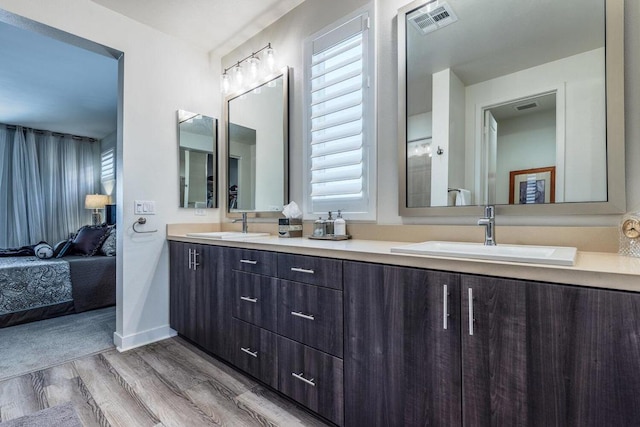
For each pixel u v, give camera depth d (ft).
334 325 4.71
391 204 6.10
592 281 2.84
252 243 6.02
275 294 5.59
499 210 4.91
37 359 7.22
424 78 5.68
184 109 9.01
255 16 7.99
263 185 8.54
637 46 3.99
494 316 3.34
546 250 3.94
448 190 5.40
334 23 6.92
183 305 8.05
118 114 8.10
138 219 8.09
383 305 4.17
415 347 3.89
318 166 7.18
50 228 17.42
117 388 6.01
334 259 4.71
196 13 7.79
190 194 9.11
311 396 5.01
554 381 3.01
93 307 10.99
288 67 7.88
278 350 5.54
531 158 4.66
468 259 3.53
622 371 2.71
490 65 5.04
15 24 6.62
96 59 10.17
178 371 6.67
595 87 4.19
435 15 5.58
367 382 4.33
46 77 11.40
